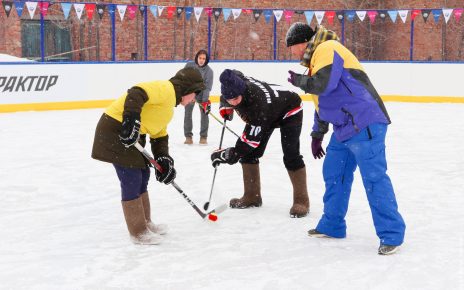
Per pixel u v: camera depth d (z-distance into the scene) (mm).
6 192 6086
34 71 13086
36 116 12469
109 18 20656
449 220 4973
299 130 5070
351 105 4020
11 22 19125
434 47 23703
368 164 4051
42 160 7859
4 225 4902
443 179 6688
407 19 24109
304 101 16703
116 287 3557
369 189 4098
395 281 3609
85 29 20406
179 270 3838
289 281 3631
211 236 4578
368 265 3891
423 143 9375
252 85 4668
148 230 4418
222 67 16203
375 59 25062
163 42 21609
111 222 5004
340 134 4125
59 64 13453
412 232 4621
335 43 4074
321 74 3910
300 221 4988
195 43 22219
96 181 6613
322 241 4438
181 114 13383
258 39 23297
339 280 3639
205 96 9062
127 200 4301
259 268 3865
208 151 8656
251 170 5371
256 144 4645
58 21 20047
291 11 17609
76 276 3734
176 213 5273
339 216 4453
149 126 4301
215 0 22359
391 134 10352
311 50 4188
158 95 4184
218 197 5871
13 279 3686
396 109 14445
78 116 12609
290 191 6156
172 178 4484
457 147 8969
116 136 4172
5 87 12719
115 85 14414
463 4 23375
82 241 4461
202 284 3596
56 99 13484
